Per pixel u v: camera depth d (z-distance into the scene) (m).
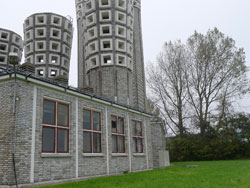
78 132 14.30
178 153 39.53
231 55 38.69
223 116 39.53
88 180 13.15
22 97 11.34
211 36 39.94
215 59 39.16
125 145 18.75
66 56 33.72
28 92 11.70
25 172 10.79
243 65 38.03
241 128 38.62
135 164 19.52
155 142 25.17
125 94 30.62
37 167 11.38
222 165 23.52
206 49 39.69
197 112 40.75
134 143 20.16
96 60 31.27
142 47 43.47
